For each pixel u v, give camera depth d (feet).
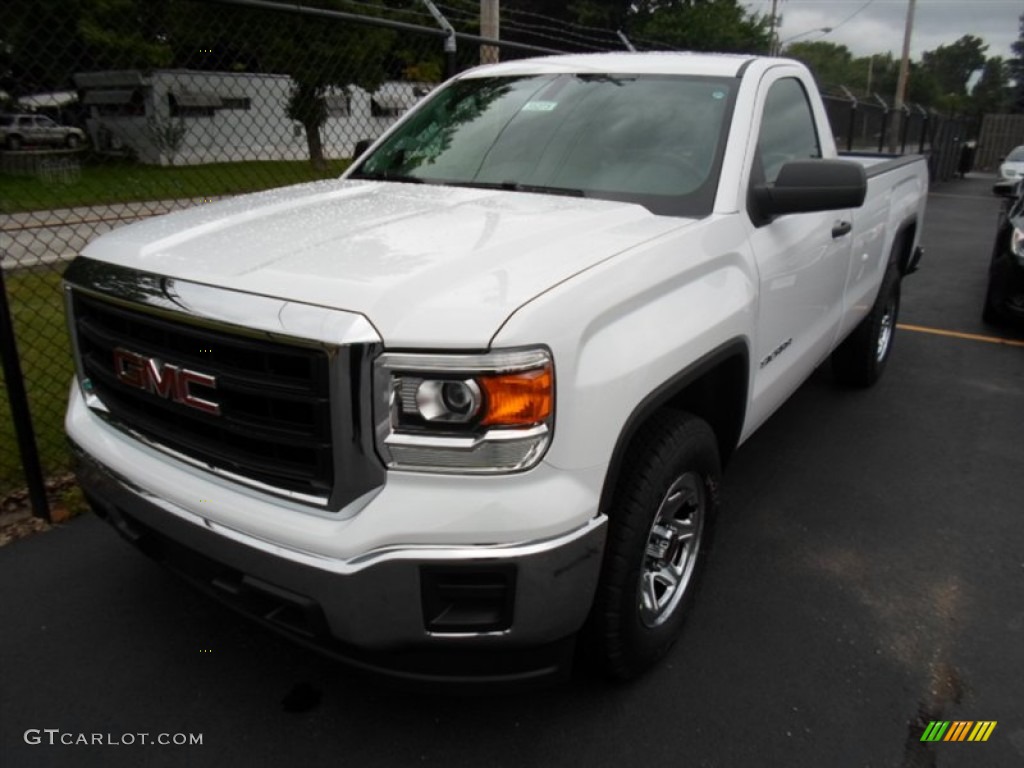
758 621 9.91
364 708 8.33
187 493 7.12
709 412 9.88
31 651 9.04
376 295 6.24
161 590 10.18
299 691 8.55
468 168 10.82
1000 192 28.45
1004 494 13.48
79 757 7.63
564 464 6.46
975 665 9.23
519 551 6.26
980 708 8.56
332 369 6.04
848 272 13.85
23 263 16.79
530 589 6.41
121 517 8.07
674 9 108.47
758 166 10.21
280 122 19.83
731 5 110.01
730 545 11.66
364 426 6.14
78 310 8.08
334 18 15.43
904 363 20.89
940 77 375.66
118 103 17.06
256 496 6.82
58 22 15.51
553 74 11.94
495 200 9.30
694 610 10.07
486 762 7.69
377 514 6.23
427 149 11.58
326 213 8.68
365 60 20.94
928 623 9.98
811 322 12.24
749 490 13.41
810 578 10.88
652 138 10.25
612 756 7.79
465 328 6.05
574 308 6.56
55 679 8.63
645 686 8.72
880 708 8.52
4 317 10.53
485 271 6.76
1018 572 11.17
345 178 11.71
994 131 116.98
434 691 6.89
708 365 8.30
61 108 16.33
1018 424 16.66
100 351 7.99
